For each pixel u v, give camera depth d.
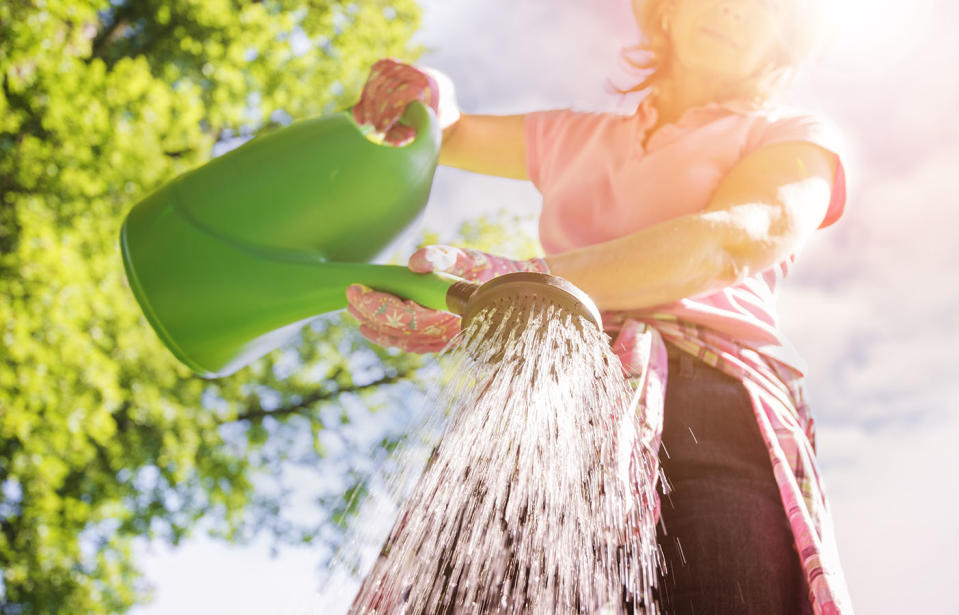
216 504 8.73
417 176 1.33
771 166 1.20
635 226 1.27
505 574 0.79
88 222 6.87
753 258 1.11
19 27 6.68
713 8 1.32
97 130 6.93
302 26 9.52
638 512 0.87
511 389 0.83
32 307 6.29
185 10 8.97
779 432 1.06
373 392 9.34
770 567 0.94
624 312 1.15
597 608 0.79
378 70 1.56
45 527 6.78
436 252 1.04
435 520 0.80
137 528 8.44
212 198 1.23
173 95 7.64
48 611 6.96
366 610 0.76
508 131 1.54
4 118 6.66
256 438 9.14
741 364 1.11
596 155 1.37
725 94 1.34
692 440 1.04
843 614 0.90
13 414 6.13
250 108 9.35
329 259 1.25
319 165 1.26
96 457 7.92
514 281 0.86
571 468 0.81
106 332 7.20
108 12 9.14
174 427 8.13
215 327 1.18
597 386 0.86
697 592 0.93
